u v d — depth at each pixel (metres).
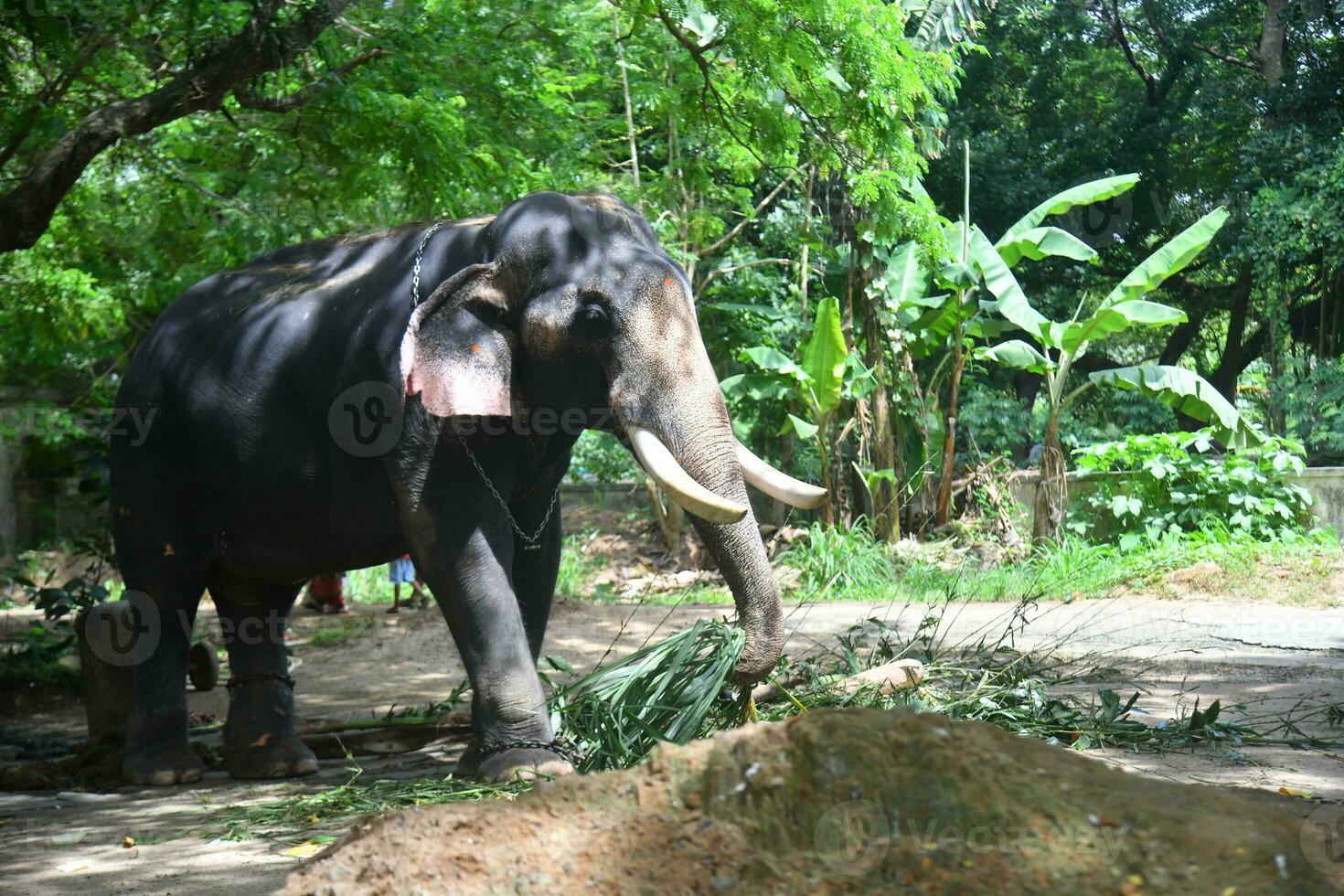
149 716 5.86
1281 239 21.94
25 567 17.59
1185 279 27.39
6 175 8.95
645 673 5.16
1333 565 12.82
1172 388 16.38
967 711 5.62
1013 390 27.25
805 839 2.18
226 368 5.74
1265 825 2.04
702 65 9.64
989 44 27.11
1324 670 7.92
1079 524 16.61
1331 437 21.03
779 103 9.95
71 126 8.48
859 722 2.28
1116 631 10.11
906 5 16.56
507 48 10.26
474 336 5.09
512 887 2.27
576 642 10.71
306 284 5.81
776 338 19.69
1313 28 25.41
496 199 10.47
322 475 5.52
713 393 4.99
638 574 18.06
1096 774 2.18
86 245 13.28
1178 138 26.80
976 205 25.16
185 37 7.61
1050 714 5.77
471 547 5.13
